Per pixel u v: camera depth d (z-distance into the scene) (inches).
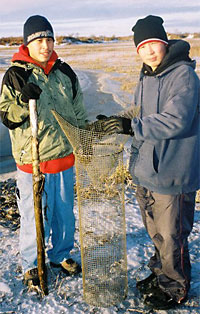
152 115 103.8
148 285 125.7
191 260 143.0
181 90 101.7
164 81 106.1
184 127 100.7
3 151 280.2
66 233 134.4
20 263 146.6
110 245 142.5
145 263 144.0
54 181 125.7
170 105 100.9
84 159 117.1
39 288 130.3
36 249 131.1
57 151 122.0
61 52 1481.3
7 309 123.3
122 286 127.4
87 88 565.6
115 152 118.0
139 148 113.1
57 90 120.7
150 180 110.0
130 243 157.8
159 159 107.8
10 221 182.2
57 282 134.7
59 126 121.4
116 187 141.6
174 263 115.0
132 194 205.5
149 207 122.6
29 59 116.0
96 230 148.8
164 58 104.1
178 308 120.3
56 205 130.2
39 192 116.8
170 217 111.6
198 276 134.1
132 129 109.3
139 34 103.7
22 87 113.1
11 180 232.1
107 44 2134.6
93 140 115.4
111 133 114.2
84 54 1341.0
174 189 109.0
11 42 2384.4
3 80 115.0
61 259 138.6
